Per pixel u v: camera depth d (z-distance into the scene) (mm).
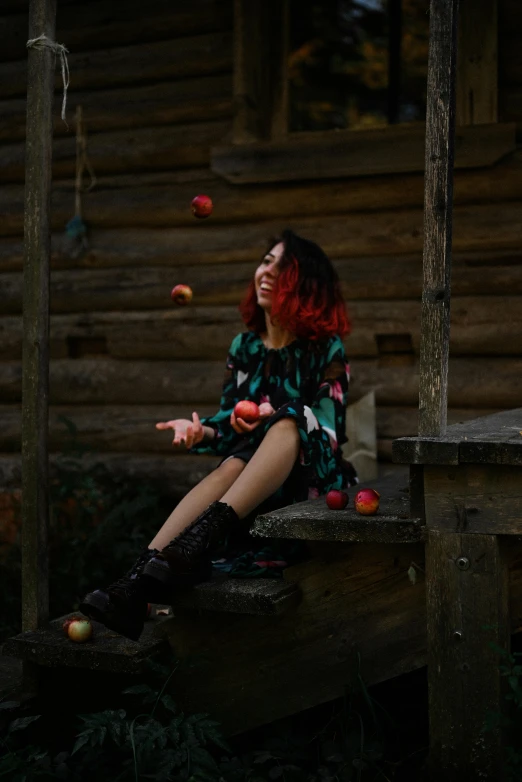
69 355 5160
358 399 4539
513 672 2346
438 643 2490
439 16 2418
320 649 2748
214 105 4793
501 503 2404
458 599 2461
